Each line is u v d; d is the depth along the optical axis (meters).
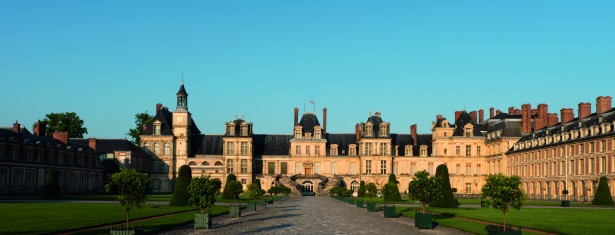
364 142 143.88
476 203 88.06
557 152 111.00
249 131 144.25
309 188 142.50
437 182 50.66
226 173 142.38
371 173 143.00
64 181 113.81
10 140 98.38
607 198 83.31
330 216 56.06
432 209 68.19
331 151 147.88
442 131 144.50
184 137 144.50
